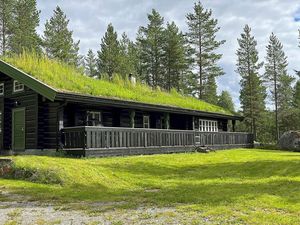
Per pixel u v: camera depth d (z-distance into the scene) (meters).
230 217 6.42
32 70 17.92
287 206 7.32
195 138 21.75
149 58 55.31
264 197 8.26
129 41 63.19
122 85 23.95
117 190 9.80
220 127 30.73
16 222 6.37
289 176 11.99
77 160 13.09
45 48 50.19
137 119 22.19
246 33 52.94
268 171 13.05
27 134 17.17
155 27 55.12
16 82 18.06
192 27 52.50
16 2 49.03
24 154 16.80
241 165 14.44
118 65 52.56
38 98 16.67
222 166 14.25
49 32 50.59
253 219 6.23
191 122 26.36
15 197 8.73
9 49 47.16
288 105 60.47
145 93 24.22
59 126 15.78
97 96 16.80
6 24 47.31
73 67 22.45
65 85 17.02
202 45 52.19
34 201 8.28
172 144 19.69
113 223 6.20
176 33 54.25
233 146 26.20
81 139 14.70
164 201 8.09
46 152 15.95
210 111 26.83
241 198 8.16
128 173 12.09
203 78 52.41
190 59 53.09
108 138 15.61
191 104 26.50
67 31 51.31
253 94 52.66
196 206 7.39
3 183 10.44
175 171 13.09
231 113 31.05
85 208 7.50
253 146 29.11
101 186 10.35
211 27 52.00
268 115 57.84
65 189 9.77
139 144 17.34
